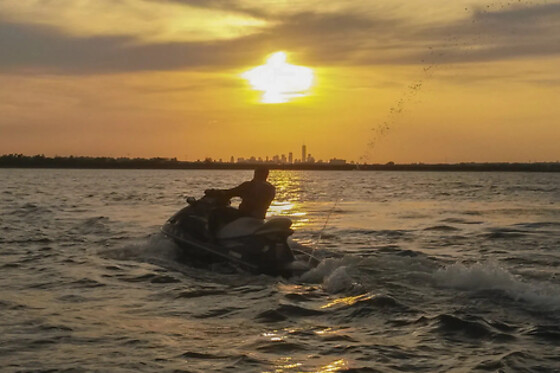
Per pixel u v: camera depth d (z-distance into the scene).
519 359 5.67
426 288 8.45
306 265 9.92
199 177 95.31
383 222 19.48
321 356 5.79
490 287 8.39
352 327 6.79
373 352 5.91
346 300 7.96
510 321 6.91
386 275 9.22
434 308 7.48
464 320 6.88
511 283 8.55
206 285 9.05
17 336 6.32
